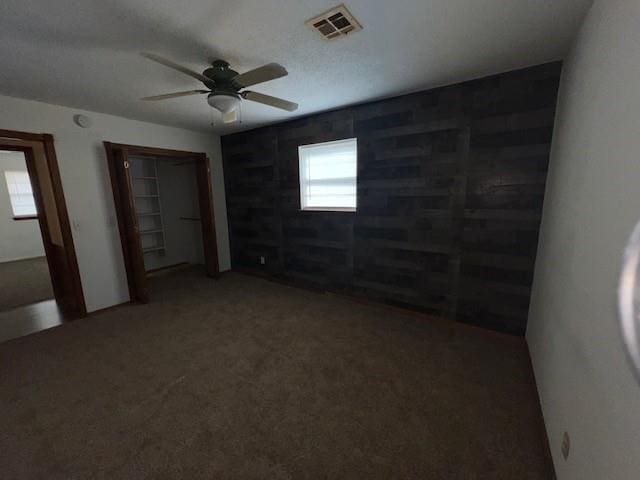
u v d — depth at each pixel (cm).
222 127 385
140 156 466
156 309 322
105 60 184
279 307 325
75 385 192
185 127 383
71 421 161
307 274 383
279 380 196
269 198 401
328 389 187
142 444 146
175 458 139
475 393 180
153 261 498
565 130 168
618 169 89
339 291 354
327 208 351
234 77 176
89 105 280
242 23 147
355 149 318
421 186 269
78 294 302
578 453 103
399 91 255
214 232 429
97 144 309
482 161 235
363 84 236
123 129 329
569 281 131
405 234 287
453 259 262
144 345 244
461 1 133
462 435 149
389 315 300
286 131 361
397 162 279
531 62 200
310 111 317
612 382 82
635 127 79
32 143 287
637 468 65
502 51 183
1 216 532
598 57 118
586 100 130
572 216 135
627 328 52
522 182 221
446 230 262
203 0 129
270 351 233
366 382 193
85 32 152
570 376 119
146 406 173
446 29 156
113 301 332
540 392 168
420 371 204
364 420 160
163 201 505
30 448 144
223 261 471
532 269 226
